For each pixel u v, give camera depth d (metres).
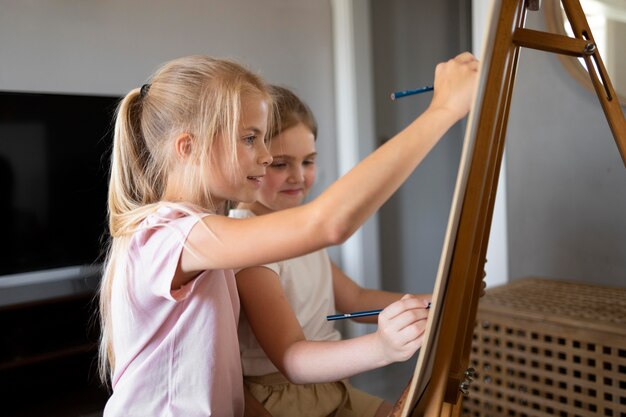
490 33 0.58
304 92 2.80
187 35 2.53
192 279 0.77
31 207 2.23
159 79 0.87
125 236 0.82
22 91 2.20
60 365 2.23
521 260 1.78
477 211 0.68
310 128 1.16
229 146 0.80
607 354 1.21
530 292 1.52
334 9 2.83
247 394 0.96
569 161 1.63
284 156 1.12
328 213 0.65
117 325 0.83
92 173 2.32
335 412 1.08
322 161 2.85
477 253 0.76
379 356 0.76
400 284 3.08
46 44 2.26
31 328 2.21
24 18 2.21
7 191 2.19
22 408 2.06
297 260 1.12
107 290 0.90
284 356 0.89
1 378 2.18
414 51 3.09
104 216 2.34
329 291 1.18
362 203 0.65
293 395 1.04
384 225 3.01
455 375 0.73
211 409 0.79
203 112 0.80
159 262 0.74
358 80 2.77
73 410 2.05
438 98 0.71
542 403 1.34
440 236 3.22
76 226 2.31
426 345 0.61
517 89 1.74
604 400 1.22
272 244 0.67
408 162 0.66
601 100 0.82
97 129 2.31
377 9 2.95
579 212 1.62
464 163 0.59
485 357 1.44
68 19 2.29
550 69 1.65
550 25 1.56
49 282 2.32
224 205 0.98
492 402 1.44
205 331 0.79
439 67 0.73
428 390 0.69
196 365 0.79
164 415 0.79
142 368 0.80
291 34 2.76
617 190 1.53
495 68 0.68
